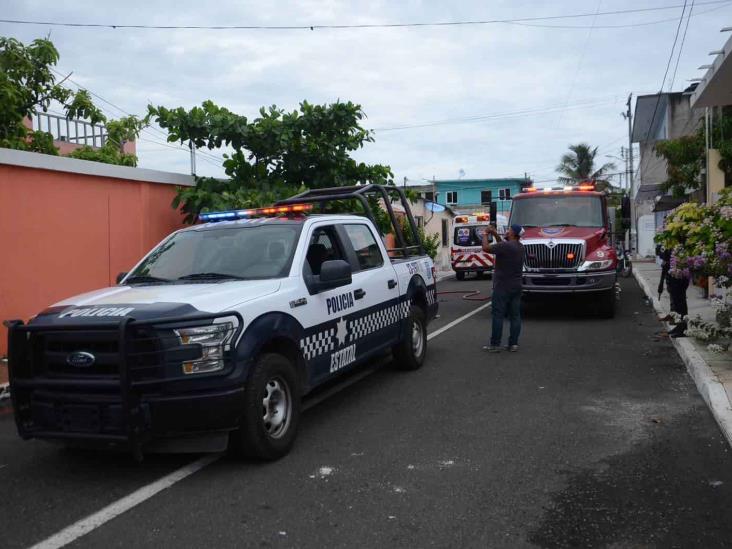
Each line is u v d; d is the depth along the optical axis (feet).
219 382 15.57
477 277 91.30
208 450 16.20
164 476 16.37
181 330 15.38
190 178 40.75
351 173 43.14
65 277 32.14
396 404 22.66
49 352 15.81
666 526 13.21
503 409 21.79
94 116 43.50
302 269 19.62
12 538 13.15
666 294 51.37
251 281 18.67
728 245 23.90
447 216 131.64
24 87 39.19
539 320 43.27
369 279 23.58
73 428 15.52
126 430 14.89
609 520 13.51
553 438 18.72
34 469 17.15
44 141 38.91
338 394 24.21
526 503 14.38
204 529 13.39
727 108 51.80
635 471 16.15
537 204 47.09
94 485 15.90
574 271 41.68
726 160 47.80
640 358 29.71
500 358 30.37
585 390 24.11
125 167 35.32
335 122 41.78
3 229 29.17
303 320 18.78
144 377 15.21
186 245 21.30
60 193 31.83
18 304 29.89
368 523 13.53
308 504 14.51
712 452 17.38
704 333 28.73
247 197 38.73
